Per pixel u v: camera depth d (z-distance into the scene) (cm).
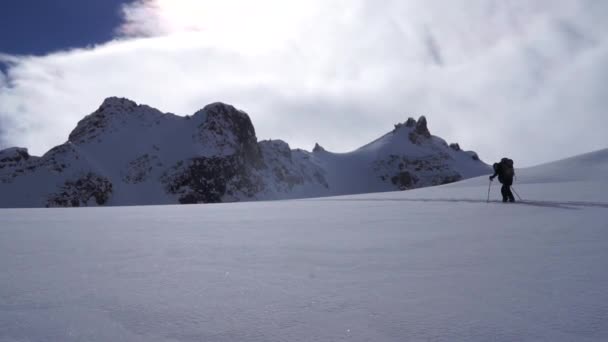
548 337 208
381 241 545
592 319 230
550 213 863
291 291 308
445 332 219
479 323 231
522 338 208
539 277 324
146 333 228
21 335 225
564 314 240
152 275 369
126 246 542
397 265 389
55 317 255
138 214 1240
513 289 294
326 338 217
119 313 262
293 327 234
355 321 240
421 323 234
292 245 529
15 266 413
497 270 354
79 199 16100
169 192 18562
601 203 1055
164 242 577
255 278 352
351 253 460
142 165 19825
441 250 463
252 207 1551
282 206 1542
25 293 310
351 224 777
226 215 1121
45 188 16050
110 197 17238
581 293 279
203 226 805
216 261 430
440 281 324
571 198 1275
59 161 17362
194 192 18738
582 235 537
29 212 1423
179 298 294
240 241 577
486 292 289
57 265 417
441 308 259
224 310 266
